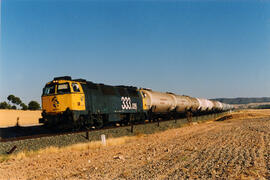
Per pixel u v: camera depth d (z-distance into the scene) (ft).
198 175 28.84
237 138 61.26
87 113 63.46
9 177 30.66
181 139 65.87
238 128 88.12
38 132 70.28
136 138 69.87
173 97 126.41
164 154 43.83
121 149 50.93
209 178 27.32
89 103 64.54
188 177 28.12
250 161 35.14
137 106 89.45
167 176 28.91
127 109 82.53
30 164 37.24
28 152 44.11
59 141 51.96
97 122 69.31
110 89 76.79
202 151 45.01
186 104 139.95
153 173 30.40
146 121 109.91
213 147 49.08
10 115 166.81
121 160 39.27
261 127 87.56
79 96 61.31
